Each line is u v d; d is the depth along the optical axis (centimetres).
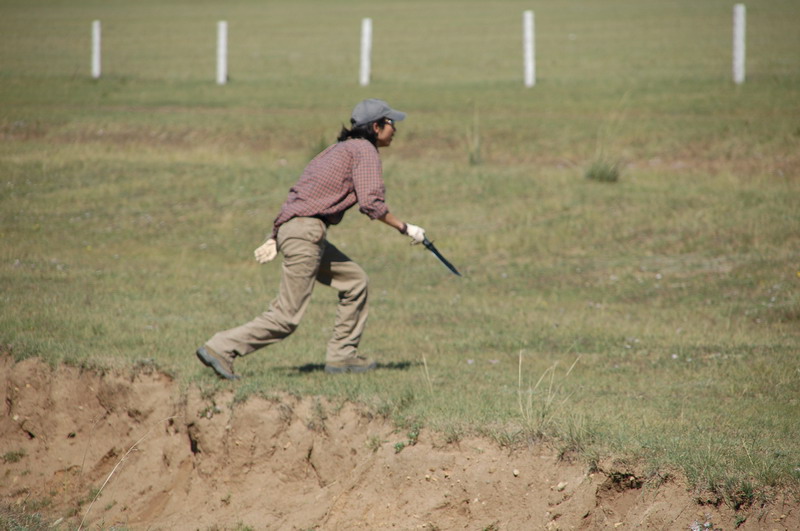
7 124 6488
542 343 2970
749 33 10088
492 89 7125
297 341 2848
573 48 9725
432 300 3662
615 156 5344
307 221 2173
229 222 4872
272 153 5872
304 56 9825
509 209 4812
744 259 3906
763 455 1816
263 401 2166
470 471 1908
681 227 4359
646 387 2434
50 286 3575
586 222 4547
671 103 6200
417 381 2311
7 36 11844
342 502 1991
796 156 5038
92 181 5503
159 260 4319
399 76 8050
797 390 2386
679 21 12062
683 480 1769
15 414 2511
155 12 16938
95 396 2439
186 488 2223
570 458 1867
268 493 2111
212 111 6781
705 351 2833
